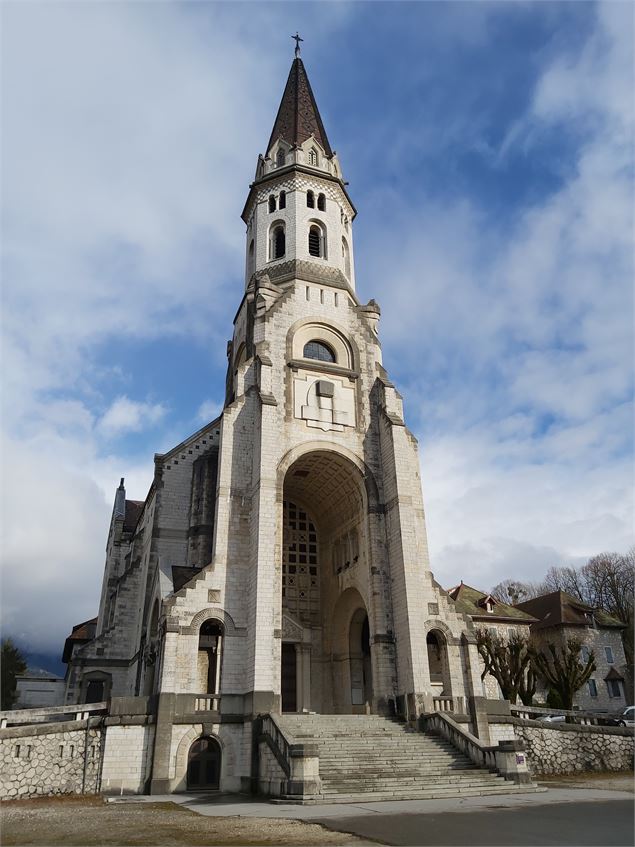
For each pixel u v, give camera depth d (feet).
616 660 206.18
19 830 54.60
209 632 114.73
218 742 96.22
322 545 146.51
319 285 144.36
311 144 172.65
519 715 121.60
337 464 130.41
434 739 95.20
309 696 131.44
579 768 105.19
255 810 66.18
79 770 88.48
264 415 119.03
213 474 140.15
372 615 115.85
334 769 81.76
